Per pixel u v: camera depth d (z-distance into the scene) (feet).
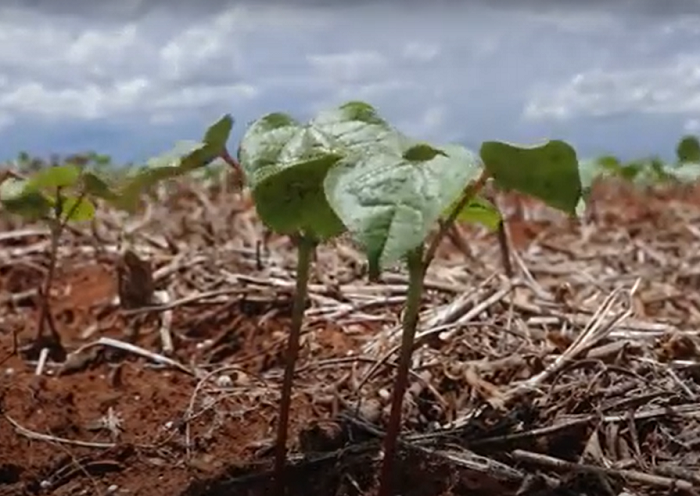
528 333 2.97
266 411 2.60
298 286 2.18
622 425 2.47
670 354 2.78
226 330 3.18
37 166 5.91
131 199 2.47
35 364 2.98
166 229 4.53
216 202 5.56
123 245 4.02
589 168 2.17
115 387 2.79
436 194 1.78
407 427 2.51
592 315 3.15
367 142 2.08
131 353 3.01
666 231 5.26
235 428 2.54
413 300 2.02
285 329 3.17
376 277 1.76
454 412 2.56
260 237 4.34
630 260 4.50
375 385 2.68
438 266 3.92
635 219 5.79
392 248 1.76
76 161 5.79
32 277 3.84
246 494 2.31
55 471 2.43
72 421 2.58
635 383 2.59
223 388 2.73
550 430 2.42
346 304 3.32
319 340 3.05
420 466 2.31
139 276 3.32
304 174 2.00
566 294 3.38
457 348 2.85
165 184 5.54
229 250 3.99
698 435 2.43
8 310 3.51
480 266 3.91
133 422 2.60
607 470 2.29
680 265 4.39
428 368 2.71
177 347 3.11
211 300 3.33
